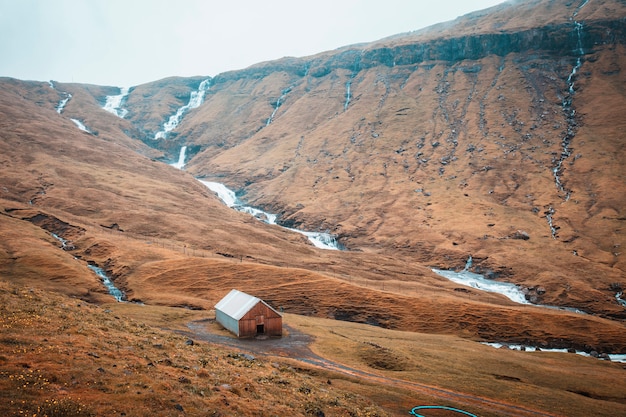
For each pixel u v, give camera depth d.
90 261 163.12
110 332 43.66
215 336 83.88
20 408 24.31
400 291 175.50
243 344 79.19
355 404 45.41
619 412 63.38
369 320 136.75
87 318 47.12
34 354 31.38
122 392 29.17
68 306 50.06
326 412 38.88
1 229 166.25
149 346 42.25
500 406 59.12
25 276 127.38
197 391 33.00
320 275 162.75
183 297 133.75
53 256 145.25
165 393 30.67
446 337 116.88
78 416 25.20
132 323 53.91
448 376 71.19
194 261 163.12
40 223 194.12
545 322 144.50
